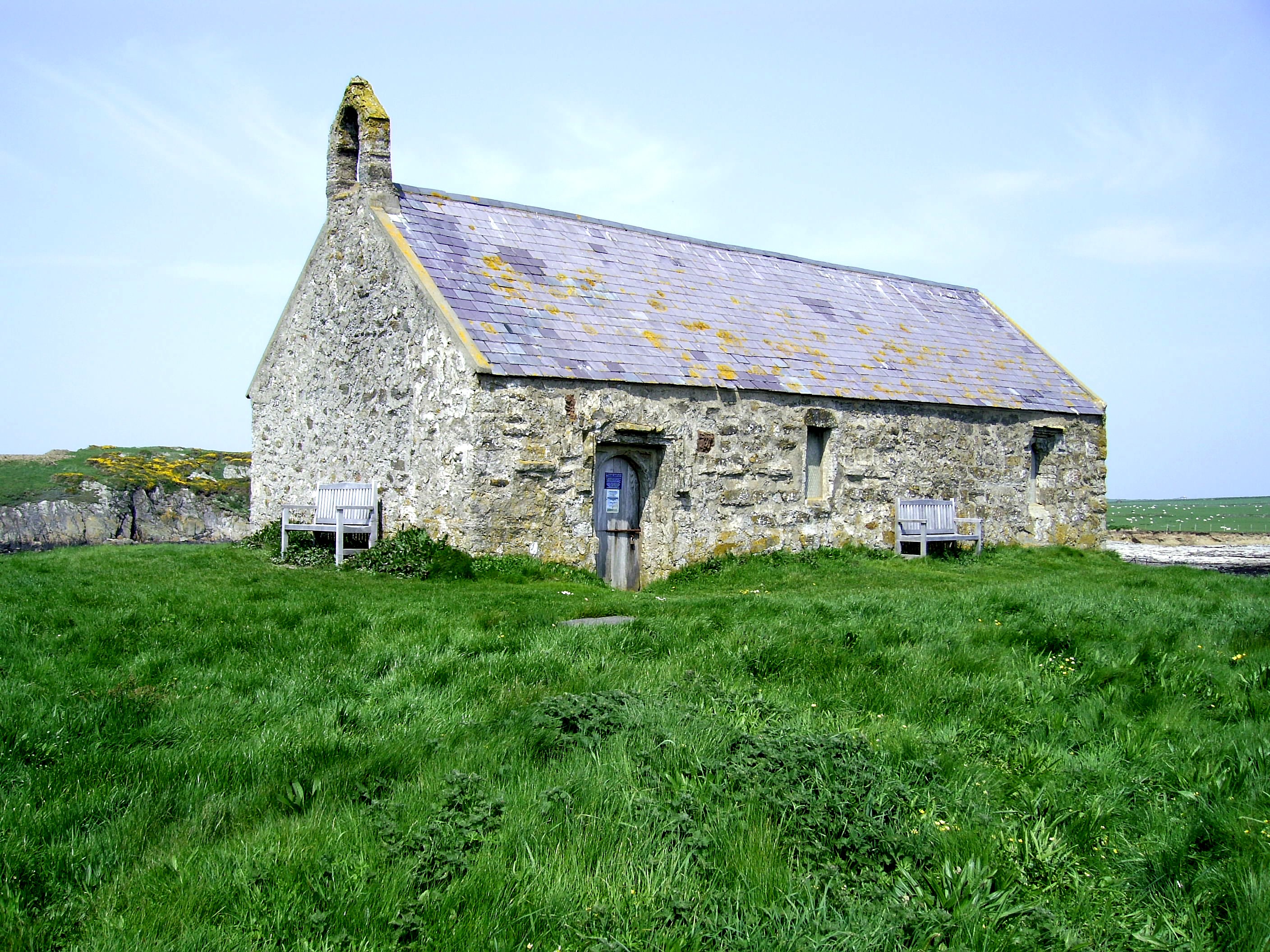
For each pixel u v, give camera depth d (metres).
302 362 21.03
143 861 4.90
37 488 30.38
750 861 4.86
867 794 5.54
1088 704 7.49
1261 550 29.72
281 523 20.67
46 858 4.83
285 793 5.59
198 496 33.16
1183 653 9.07
